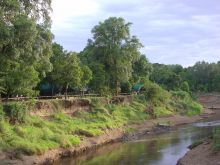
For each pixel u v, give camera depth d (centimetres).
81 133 5891
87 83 8219
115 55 8975
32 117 5594
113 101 8594
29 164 4275
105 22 9169
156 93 9912
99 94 8588
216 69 18112
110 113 7825
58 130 5581
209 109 12256
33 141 4791
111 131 6662
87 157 4881
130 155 4972
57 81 7038
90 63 8825
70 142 5234
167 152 5106
